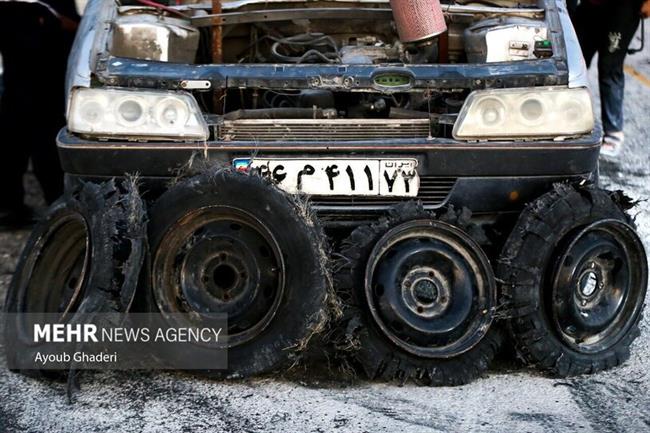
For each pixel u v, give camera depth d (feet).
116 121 20.27
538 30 22.08
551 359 19.79
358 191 20.27
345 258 19.35
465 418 18.02
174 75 20.53
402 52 23.38
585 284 20.26
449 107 21.66
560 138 20.54
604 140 34.37
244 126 20.58
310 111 21.49
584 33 34.24
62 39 28.66
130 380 19.51
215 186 19.33
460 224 19.66
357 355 19.25
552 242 19.79
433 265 19.58
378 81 20.66
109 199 19.42
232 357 19.19
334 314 19.17
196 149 20.16
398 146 20.22
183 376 19.66
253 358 19.10
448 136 20.59
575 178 20.67
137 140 20.30
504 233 20.81
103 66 20.72
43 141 29.04
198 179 19.43
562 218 19.84
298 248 18.99
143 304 19.38
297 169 20.24
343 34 24.53
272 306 19.17
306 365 20.15
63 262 20.90
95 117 20.30
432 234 19.65
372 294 19.26
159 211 19.45
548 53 21.72
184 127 20.27
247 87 20.59
